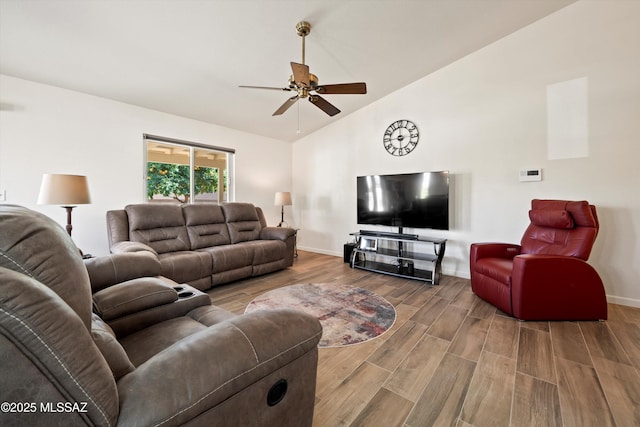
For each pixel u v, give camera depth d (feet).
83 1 6.35
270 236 13.17
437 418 4.10
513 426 3.95
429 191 11.66
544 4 8.57
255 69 9.87
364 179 13.61
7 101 8.75
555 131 9.28
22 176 9.04
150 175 12.53
